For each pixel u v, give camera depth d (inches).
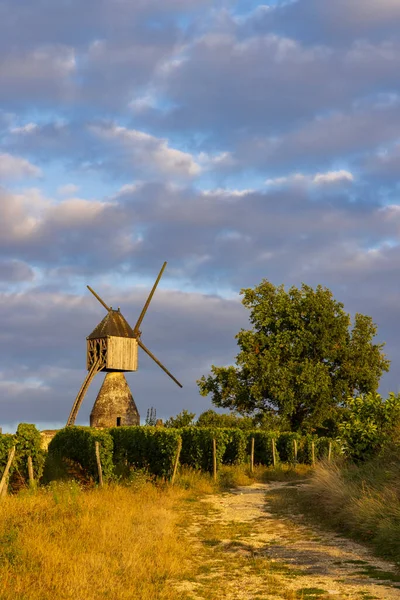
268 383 1854.1
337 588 413.1
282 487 1010.7
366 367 1909.4
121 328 1892.2
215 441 1069.8
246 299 1975.9
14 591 377.1
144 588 405.4
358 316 1974.7
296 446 1347.2
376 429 860.0
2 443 797.9
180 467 1094.4
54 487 723.4
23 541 482.0
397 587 412.5
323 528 644.1
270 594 403.5
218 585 428.5
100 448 914.1
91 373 1827.0
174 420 1927.9
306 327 1926.7
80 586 395.9
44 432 1317.7
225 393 1925.4
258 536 611.2
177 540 570.6
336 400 1891.0
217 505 810.2
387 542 534.0
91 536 527.2
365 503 622.5
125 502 721.0
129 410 1841.8
